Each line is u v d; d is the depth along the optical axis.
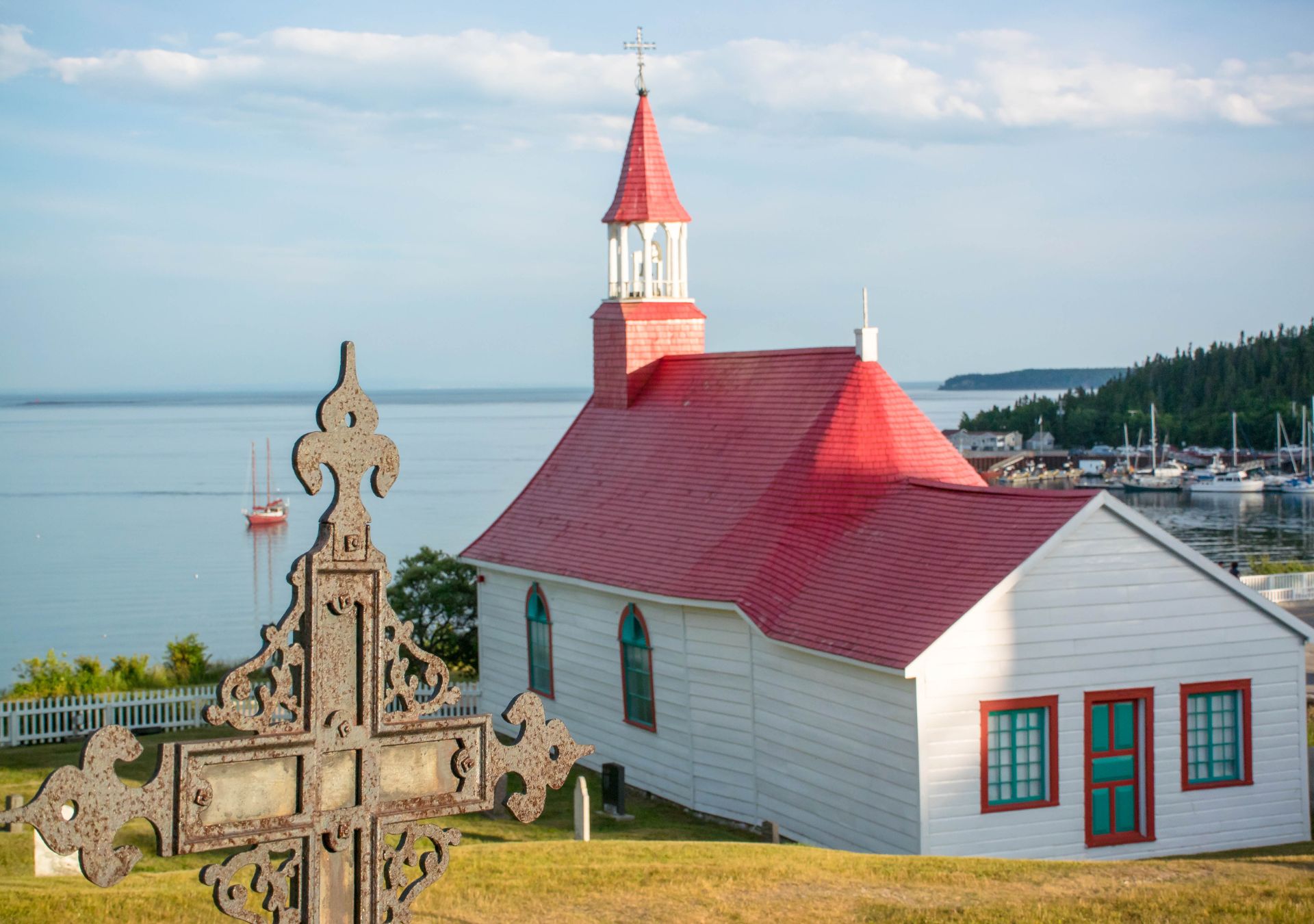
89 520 146.75
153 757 34.62
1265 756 26.11
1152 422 188.50
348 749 9.48
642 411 39.12
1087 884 18.98
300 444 9.16
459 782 9.99
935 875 19.58
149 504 164.38
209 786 8.91
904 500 29.48
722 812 29.80
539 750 10.31
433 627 44.03
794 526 30.25
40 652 75.06
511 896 18.45
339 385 9.30
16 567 111.19
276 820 9.24
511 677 38.25
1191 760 25.73
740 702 29.31
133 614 88.31
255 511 140.75
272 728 9.20
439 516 138.62
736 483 33.00
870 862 20.34
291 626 9.26
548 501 39.09
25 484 195.12
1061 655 24.64
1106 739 25.12
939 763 23.86
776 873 19.55
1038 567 24.45
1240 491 175.38
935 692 23.84
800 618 27.38
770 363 35.31
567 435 41.25
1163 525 137.75
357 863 9.62
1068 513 24.64
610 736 33.75
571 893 18.58
